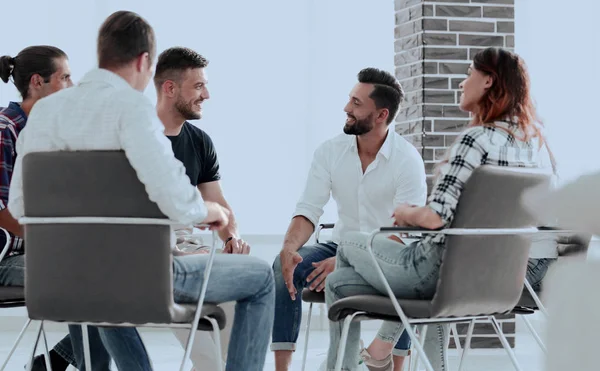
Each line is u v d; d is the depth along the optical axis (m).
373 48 8.02
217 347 2.83
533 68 7.59
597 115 7.47
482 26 6.23
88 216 2.65
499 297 2.95
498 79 3.03
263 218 7.83
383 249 3.05
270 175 7.84
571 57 7.54
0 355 6.11
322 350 6.68
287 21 7.89
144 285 2.63
